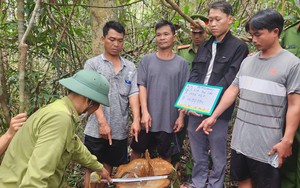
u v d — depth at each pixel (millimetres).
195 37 2996
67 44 3311
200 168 2627
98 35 2920
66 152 1736
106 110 2625
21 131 1718
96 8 2885
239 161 2232
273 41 2008
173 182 2428
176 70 2742
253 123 2094
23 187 1521
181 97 2568
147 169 2430
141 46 3760
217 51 2502
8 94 3088
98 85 1757
